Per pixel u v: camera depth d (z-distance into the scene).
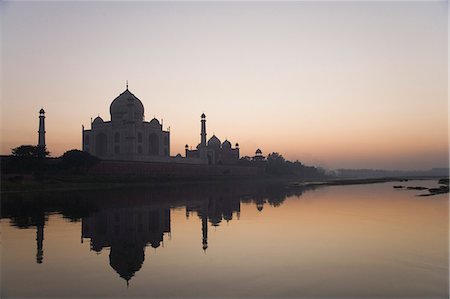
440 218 21.38
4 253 13.31
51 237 16.20
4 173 47.41
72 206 28.28
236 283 9.84
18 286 9.78
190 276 10.46
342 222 20.03
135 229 18.08
